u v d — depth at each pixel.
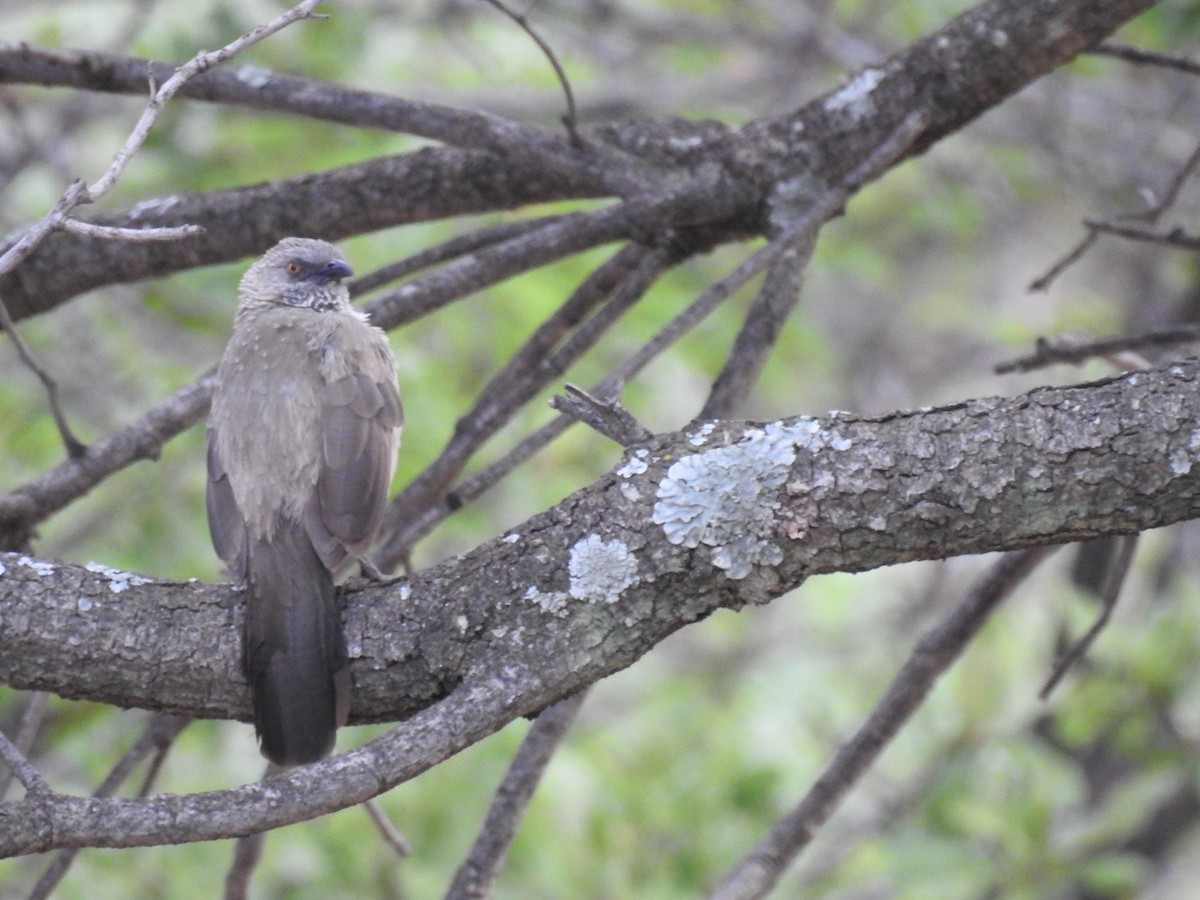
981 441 5.88
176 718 8.20
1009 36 8.97
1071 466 5.76
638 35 17.86
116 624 6.51
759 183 9.23
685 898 12.94
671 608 6.20
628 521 6.19
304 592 6.55
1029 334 16.17
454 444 8.69
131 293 14.58
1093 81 17.64
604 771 13.85
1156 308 17.62
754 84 17.98
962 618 8.83
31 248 5.90
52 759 14.08
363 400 8.05
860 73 9.34
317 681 6.41
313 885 12.55
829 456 6.04
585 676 6.19
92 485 8.67
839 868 13.59
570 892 12.98
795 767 15.30
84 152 16.62
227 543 7.55
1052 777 12.46
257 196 9.93
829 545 6.03
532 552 6.27
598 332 8.81
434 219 9.91
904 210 17.95
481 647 6.26
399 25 17.03
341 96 9.59
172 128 13.88
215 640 6.54
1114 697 11.95
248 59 14.16
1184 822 14.45
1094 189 17.59
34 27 16.09
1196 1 13.37
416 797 12.82
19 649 6.47
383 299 9.16
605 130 9.64
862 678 16.73
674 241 9.28
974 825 12.02
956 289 21.00
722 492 6.12
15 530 8.55
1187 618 12.19
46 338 13.81
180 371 14.09
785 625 18.25
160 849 12.46
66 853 7.73
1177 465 5.65
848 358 20.75
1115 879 11.72
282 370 8.02
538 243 9.12
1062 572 16.02
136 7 15.03
